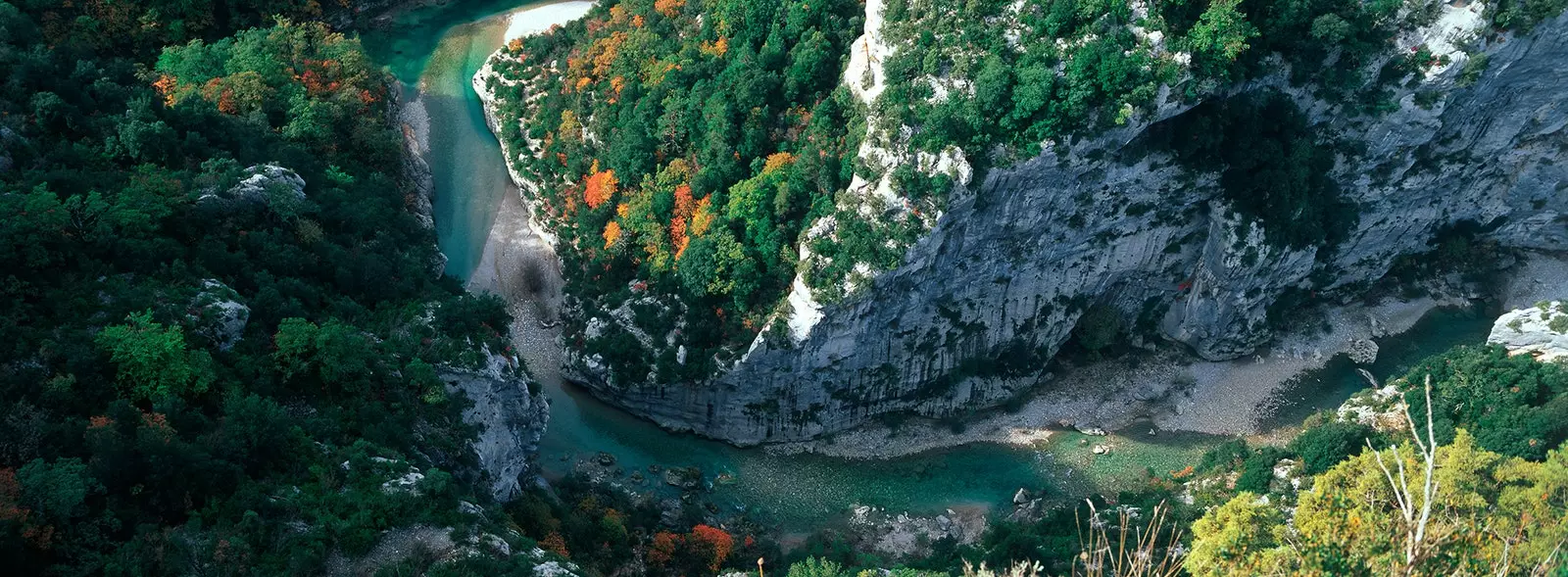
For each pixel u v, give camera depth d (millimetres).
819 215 88312
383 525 64062
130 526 59438
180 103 89812
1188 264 99688
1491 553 45688
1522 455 76062
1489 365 85562
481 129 115875
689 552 83500
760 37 98312
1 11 93375
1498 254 108750
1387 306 107312
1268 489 82250
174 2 107750
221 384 68812
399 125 113688
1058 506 92500
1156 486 89938
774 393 94500
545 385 98875
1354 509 52219
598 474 93750
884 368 95812
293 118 98812
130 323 68000
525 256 105500
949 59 83062
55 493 56125
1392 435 83312
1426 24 87062
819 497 94688
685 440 97938
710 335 93000
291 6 116062
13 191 73438
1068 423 100625
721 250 90375
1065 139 83062
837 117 91688
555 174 105938
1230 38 82125
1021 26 82562
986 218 87625
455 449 76000
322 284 84625
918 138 83375
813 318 88250
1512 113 95750
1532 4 86188
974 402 100750
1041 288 96750
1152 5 82250
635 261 98188
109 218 74625
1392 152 95250
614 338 95562
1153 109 82750
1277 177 91688
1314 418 92000
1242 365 104125
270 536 61000
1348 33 85312
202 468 61125
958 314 95312
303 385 73250
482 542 65250
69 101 85250
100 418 60875
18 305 66875
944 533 91875
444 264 100625
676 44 103188
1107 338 102188
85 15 102750
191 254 78875
